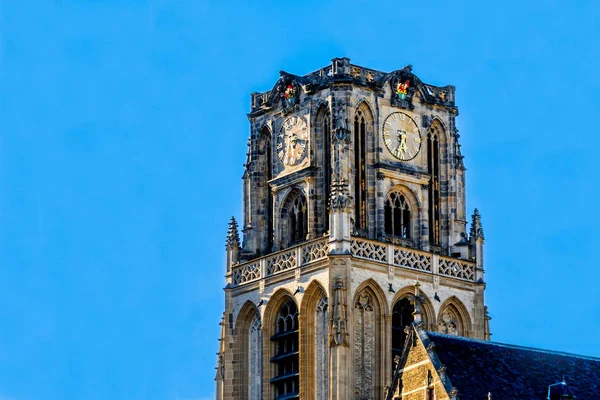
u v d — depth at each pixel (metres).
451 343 195.38
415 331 196.12
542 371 196.62
